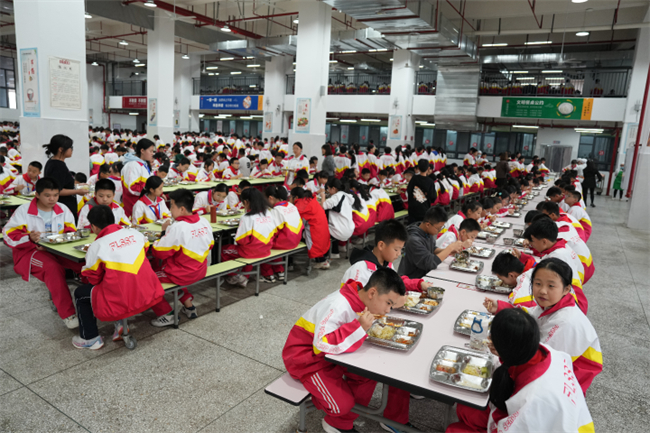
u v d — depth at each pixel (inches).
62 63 232.2
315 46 418.3
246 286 186.2
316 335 78.4
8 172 245.6
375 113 650.8
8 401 100.3
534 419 56.4
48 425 93.0
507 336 59.1
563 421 55.5
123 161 228.5
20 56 229.8
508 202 249.1
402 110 620.7
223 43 621.0
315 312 83.0
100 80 940.6
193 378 114.0
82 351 124.6
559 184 287.4
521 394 58.5
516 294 96.0
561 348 79.6
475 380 69.8
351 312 81.3
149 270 122.3
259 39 588.1
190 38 628.4
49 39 225.5
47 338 131.0
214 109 788.0
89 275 115.3
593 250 280.1
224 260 183.0
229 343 134.0
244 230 168.6
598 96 548.7
